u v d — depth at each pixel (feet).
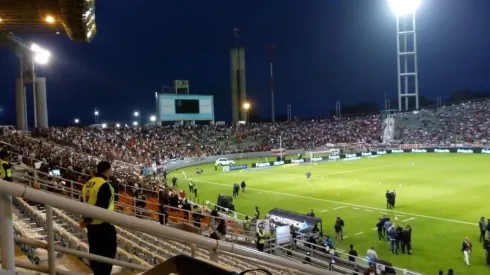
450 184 132.87
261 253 16.24
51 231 10.30
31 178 48.78
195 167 223.92
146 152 223.92
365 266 59.47
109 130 244.42
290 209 108.68
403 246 71.61
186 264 8.77
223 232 63.10
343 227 89.10
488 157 206.90
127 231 32.40
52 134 165.99
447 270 63.16
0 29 93.04
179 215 70.13
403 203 108.78
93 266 16.66
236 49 349.82
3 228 8.63
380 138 289.12
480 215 93.09
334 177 159.53
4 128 138.41
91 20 85.87
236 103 351.87
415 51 330.95
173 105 294.46
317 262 62.49
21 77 166.40
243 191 137.59
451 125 282.36
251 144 288.92
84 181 62.69
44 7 76.38
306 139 297.74
